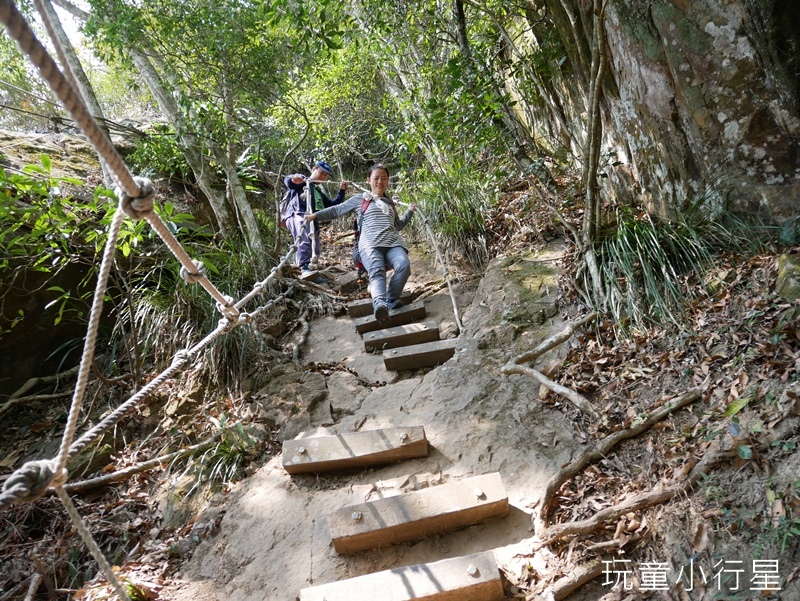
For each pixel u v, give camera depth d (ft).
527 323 13.41
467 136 17.85
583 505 8.88
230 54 18.80
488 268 16.38
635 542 8.12
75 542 10.53
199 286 14.89
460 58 16.33
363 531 8.87
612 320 12.14
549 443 10.22
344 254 23.72
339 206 16.74
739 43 10.53
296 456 10.74
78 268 15.39
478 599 7.90
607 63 13.99
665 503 8.23
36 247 12.57
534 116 22.41
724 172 11.68
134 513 11.16
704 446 8.69
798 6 9.59
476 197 19.34
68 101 3.22
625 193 15.44
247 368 14.30
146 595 9.18
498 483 9.20
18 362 14.79
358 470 10.73
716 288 11.19
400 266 15.79
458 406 11.59
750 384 9.15
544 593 7.80
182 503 11.16
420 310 16.01
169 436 12.80
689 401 9.64
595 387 11.00
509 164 20.12
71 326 15.52
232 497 10.93
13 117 25.35
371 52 22.24
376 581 8.08
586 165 12.67
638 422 9.65
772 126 10.78
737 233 11.67
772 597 6.77
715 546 7.47
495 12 18.60
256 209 24.09
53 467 4.54
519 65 17.03
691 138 12.14
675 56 11.51
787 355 9.13
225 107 19.53
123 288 15.51
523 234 16.94
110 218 11.57
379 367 14.33
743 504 7.70
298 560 9.22
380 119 30.73
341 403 13.07
